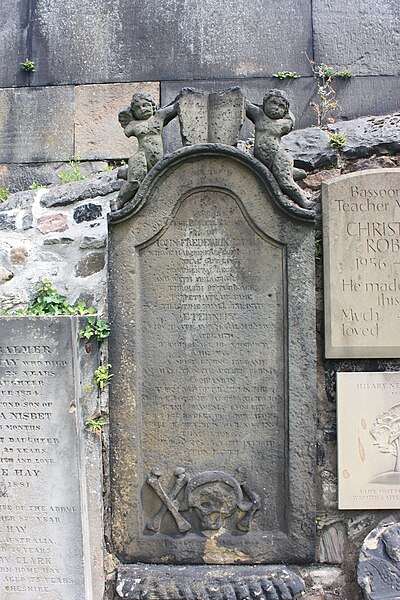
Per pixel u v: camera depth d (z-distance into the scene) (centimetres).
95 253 359
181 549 326
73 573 316
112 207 332
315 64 484
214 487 325
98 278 355
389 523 332
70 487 313
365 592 310
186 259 330
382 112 483
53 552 316
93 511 329
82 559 315
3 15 497
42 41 496
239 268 329
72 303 354
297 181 362
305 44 485
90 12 493
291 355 326
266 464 329
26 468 314
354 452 333
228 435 329
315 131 375
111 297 329
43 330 310
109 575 330
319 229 346
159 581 313
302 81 483
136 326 329
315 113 482
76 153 491
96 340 328
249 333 329
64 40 495
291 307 326
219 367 329
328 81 481
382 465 333
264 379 329
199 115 333
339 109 483
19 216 370
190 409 329
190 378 329
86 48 493
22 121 493
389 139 366
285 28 486
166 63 489
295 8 487
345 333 336
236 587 310
